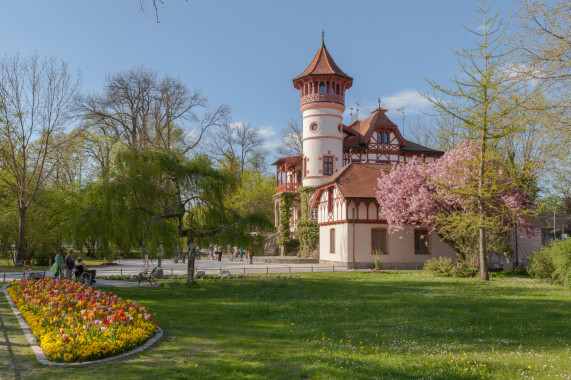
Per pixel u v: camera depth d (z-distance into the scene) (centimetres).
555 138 1357
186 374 732
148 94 4506
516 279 2514
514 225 3031
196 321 1228
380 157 5044
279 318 1273
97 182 2028
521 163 2694
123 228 1894
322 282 2389
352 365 773
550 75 1273
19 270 3147
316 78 4709
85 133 4416
